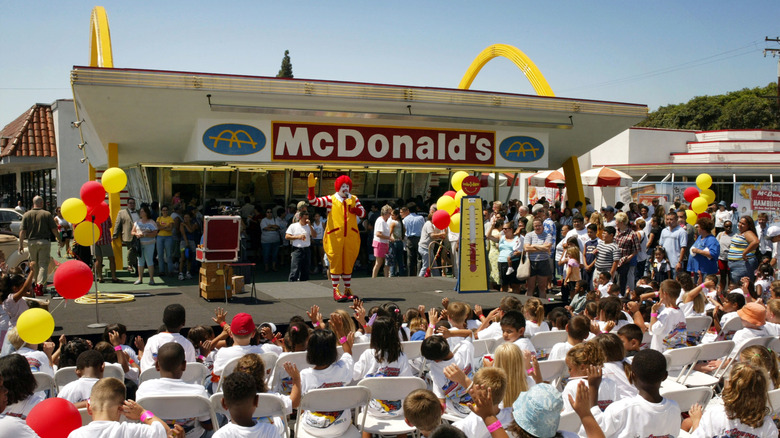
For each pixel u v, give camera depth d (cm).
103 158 1675
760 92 5291
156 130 1398
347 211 995
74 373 529
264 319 854
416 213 1493
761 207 1703
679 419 398
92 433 353
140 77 1255
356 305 703
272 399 440
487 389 326
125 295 1005
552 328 702
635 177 3031
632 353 611
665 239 1218
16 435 335
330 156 1495
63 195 2359
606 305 700
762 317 649
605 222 1280
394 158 1552
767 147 3180
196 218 1596
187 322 827
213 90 1309
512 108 1573
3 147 2627
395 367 535
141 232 1266
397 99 1455
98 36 1388
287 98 1388
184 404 441
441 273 1453
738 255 1152
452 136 1602
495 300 1031
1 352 664
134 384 538
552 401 296
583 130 1741
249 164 1494
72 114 2358
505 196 2675
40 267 1119
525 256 1143
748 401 386
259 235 1720
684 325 698
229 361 542
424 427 371
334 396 465
